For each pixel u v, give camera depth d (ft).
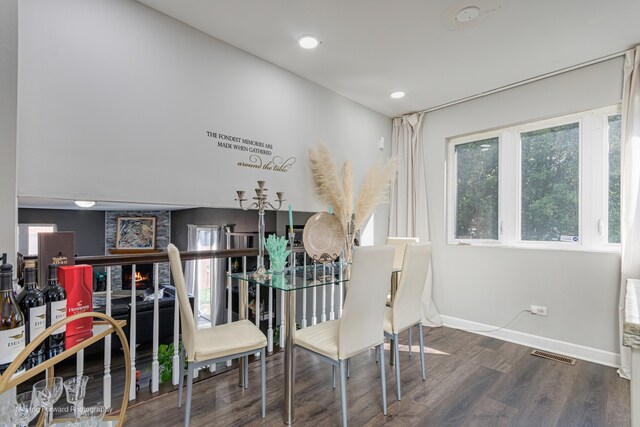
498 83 10.04
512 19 6.91
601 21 6.93
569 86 9.21
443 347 9.70
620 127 8.69
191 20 7.15
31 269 3.58
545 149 10.02
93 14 6.05
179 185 7.14
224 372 7.81
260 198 7.56
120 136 6.34
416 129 12.49
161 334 12.96
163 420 5.92
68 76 5.75
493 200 11.15
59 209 22.03
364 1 6.42
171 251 5.41
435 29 7.34
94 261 5.71
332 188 9.23
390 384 7.39
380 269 5.95
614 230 8.77
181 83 7.21
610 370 8.14
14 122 4.09
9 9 4.07
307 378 7.64
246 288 7.50
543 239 10.03
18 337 3.24
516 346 9.80
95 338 3.56
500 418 6.11
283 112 9.27
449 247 11.81
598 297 8.72
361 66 9.12
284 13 6.85
